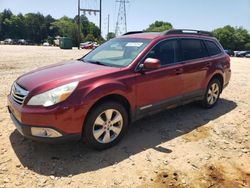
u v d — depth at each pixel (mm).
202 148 4844
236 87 9656
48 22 131375
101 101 4391
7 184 3703
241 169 4301
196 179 3992
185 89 5812
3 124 5414
